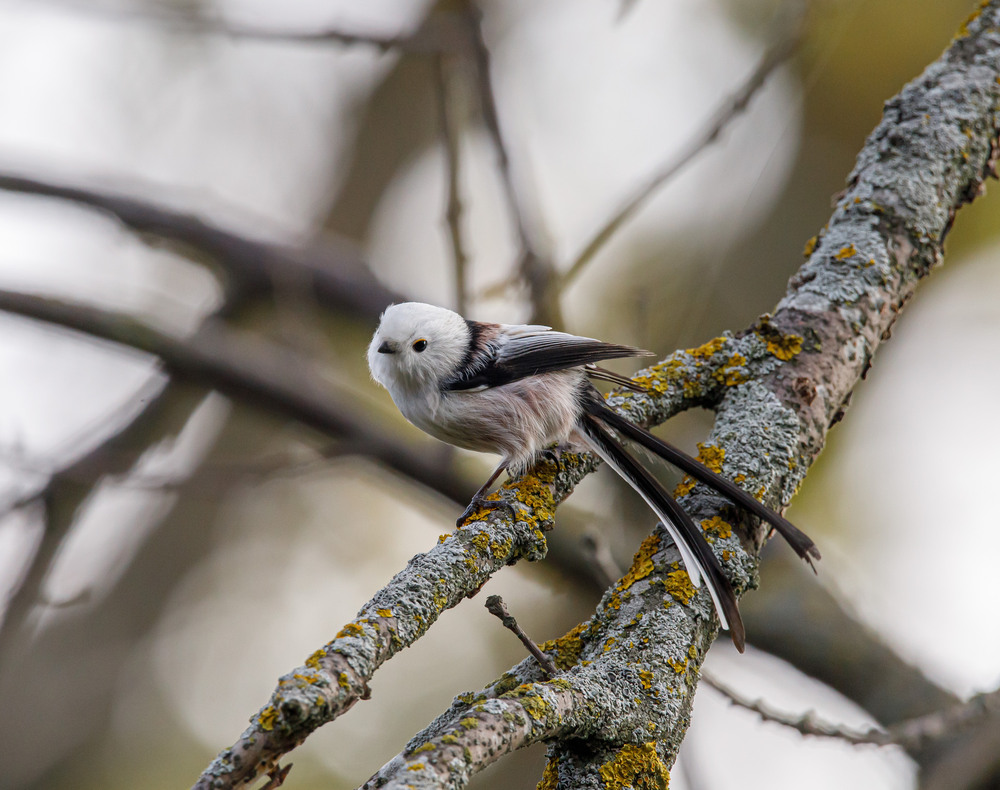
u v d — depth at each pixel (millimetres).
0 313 11672
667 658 4980
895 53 14141
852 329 6391
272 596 17078
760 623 9539
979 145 7055
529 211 9625
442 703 15195
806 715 6555
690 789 6629
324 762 14492
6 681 15211
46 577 10594
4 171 13531
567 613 15430
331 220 18812
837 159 14711
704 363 6488
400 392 7570
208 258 14523
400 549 17375
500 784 13180
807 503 13547
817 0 8578
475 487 10891
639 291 9078
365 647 4238
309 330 12312
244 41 9375
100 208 13680
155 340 11625
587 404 6578
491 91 9453
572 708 4430
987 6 7688
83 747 15328
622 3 9164
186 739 15820
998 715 7387
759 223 14719
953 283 14688
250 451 17250
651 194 9000
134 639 16438
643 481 6016
